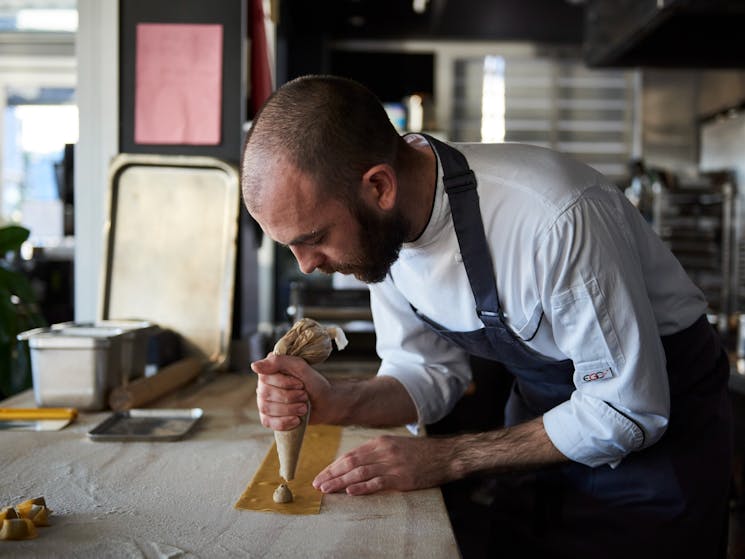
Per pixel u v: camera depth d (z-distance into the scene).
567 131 5.69
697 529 1.40
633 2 2.89
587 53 3.59
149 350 2.23
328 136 1.10
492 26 5.40
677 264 1.47
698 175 4.89
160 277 2.36
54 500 1.19
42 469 1.35
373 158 1.14
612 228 1.25
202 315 2.35
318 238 1.15
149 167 2.38
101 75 2.49
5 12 4.46
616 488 1.44
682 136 5.29
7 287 2.39
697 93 5.14
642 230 1.39
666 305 1.44
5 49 4.48
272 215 1.12
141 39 2.49
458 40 5.65
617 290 1.21
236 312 2.52
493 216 1.27
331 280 2.95
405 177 1.26
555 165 1.29
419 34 5.62
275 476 1.33
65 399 1.76
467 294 1.38
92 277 2.56
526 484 1.63
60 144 4.54
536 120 5.70
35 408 1.77
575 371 1.33
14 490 1.24
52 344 1.75
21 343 2.35
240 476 1.33
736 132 4.54
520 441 1.33
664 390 1.25
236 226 2.35
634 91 5.61
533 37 5.59
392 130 1.20
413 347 1.65
